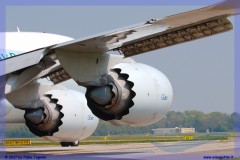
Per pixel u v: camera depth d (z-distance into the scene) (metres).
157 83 60.66
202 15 46.22
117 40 50.97
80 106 69.19
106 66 57.72
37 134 68.69
